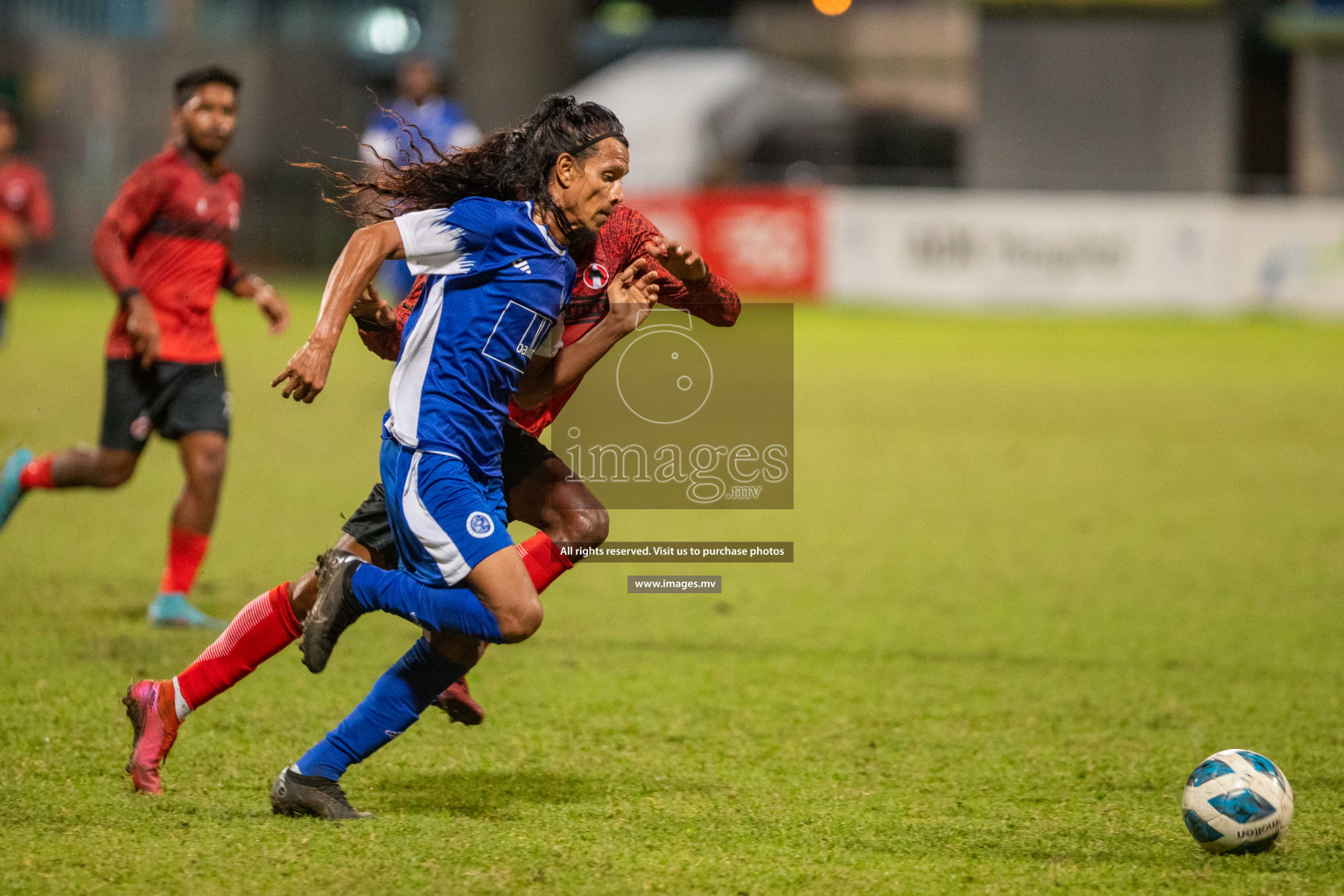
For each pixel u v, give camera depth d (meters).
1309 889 11.91
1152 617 22.81
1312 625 22.38
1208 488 35.09
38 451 34.25
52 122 113.94
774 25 131.88
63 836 12.52
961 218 83.56
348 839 12.59
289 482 33.66
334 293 12.02
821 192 85.50
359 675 18.58
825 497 33.66
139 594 22.86
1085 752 15.98
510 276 12.49
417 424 12.53
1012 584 25.16
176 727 13.68
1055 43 104.56
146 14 127.56
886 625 22.16
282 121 117.50
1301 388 54.31
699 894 11.57
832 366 60.16
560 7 115.12
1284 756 15.87
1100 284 82.19
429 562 12.48
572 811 13.62
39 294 89.44
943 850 12.76
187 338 20.48
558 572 13.70
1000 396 51.94
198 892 11.35
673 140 105.88
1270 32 106.06
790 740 16.28
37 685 17.38
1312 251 79.56
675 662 19.83
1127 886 11.91
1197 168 103.94
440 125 48.00
